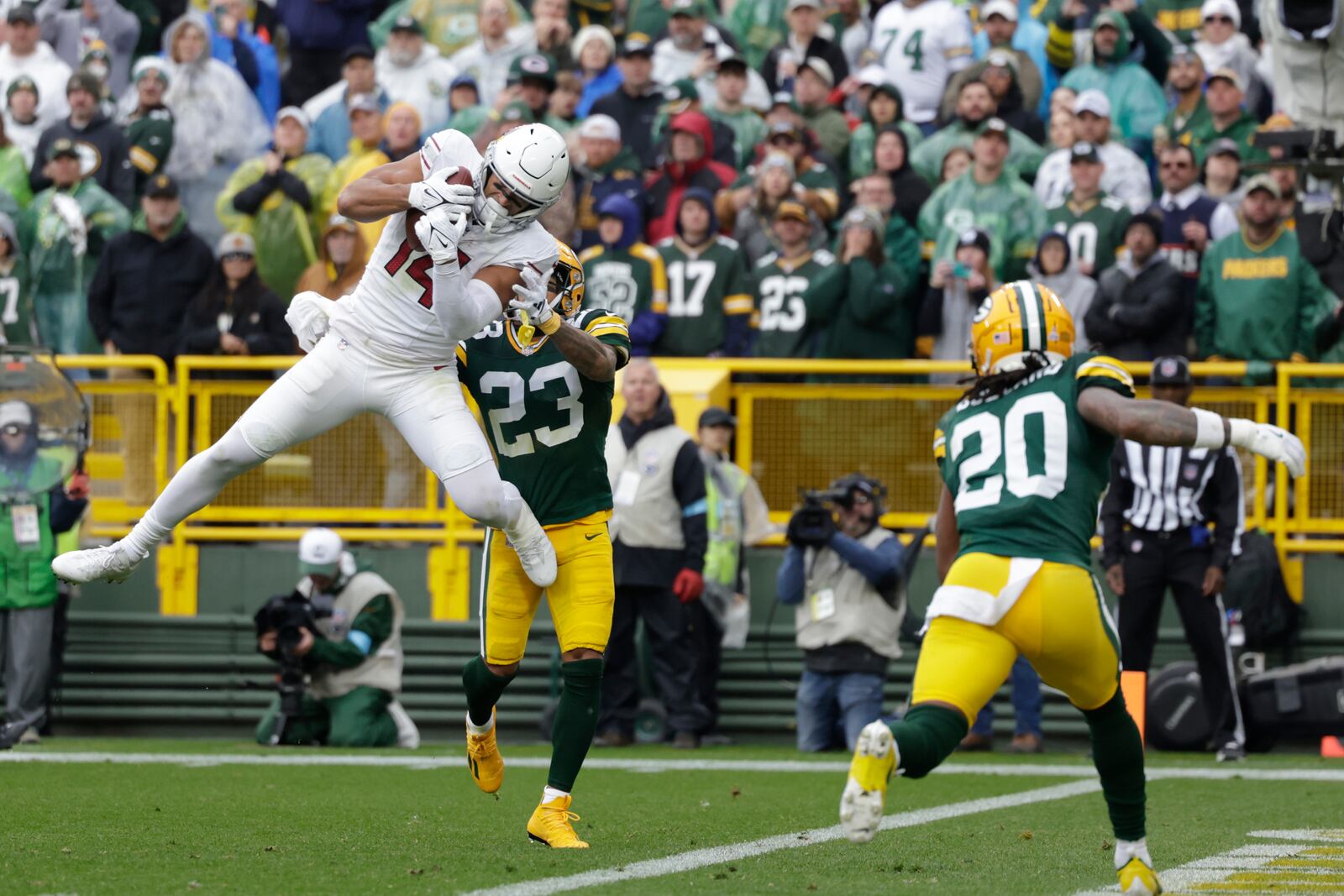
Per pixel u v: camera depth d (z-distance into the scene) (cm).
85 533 3969
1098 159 4159
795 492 4184
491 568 2062
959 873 1816
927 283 4294
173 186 4359
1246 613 3806
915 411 4141
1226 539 3544
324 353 1923
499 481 1912
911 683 3984
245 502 4253
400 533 4209
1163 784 2964
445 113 5106
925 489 4141
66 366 4269
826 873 1797
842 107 4922
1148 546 3581
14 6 5325
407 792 2681
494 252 1911
